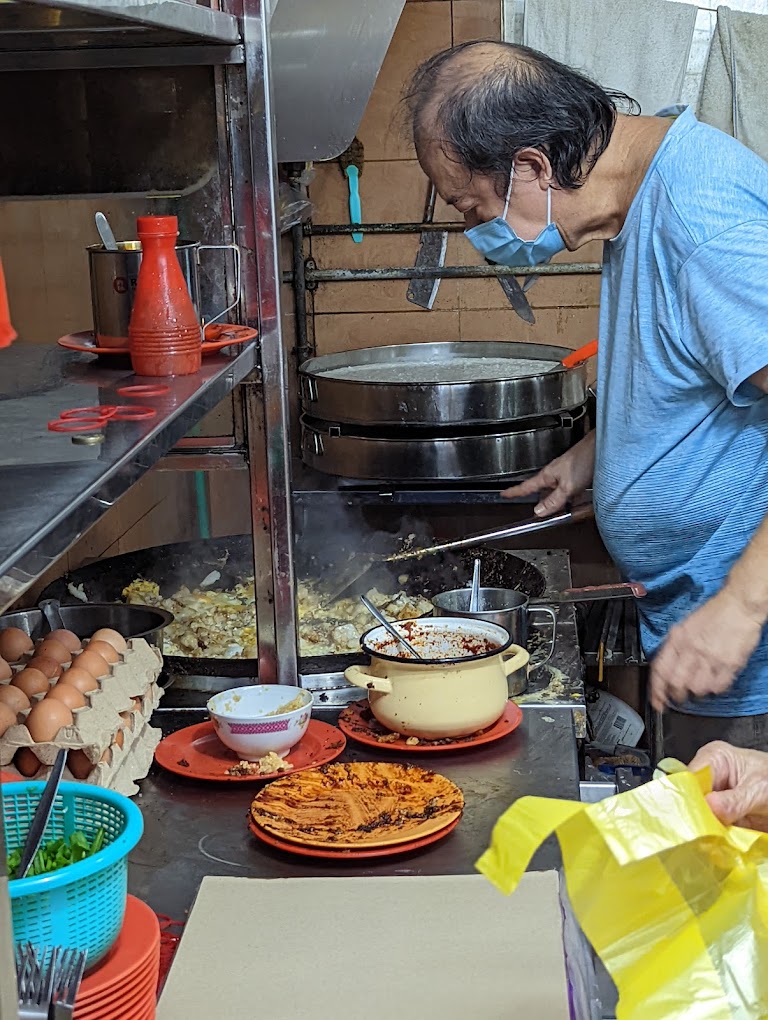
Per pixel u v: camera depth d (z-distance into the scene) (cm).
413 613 229
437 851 138
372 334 342
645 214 178
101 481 92
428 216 330
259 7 172
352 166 328
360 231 332
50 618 178
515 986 109
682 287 175
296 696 169
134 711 154
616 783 162
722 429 189
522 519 312
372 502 267
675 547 199
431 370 305
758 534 164
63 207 219
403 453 265
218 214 181
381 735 170
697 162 174
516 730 174
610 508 200
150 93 178
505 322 339
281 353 181
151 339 144
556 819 80
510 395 262
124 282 152
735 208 171
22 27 143
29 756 133
